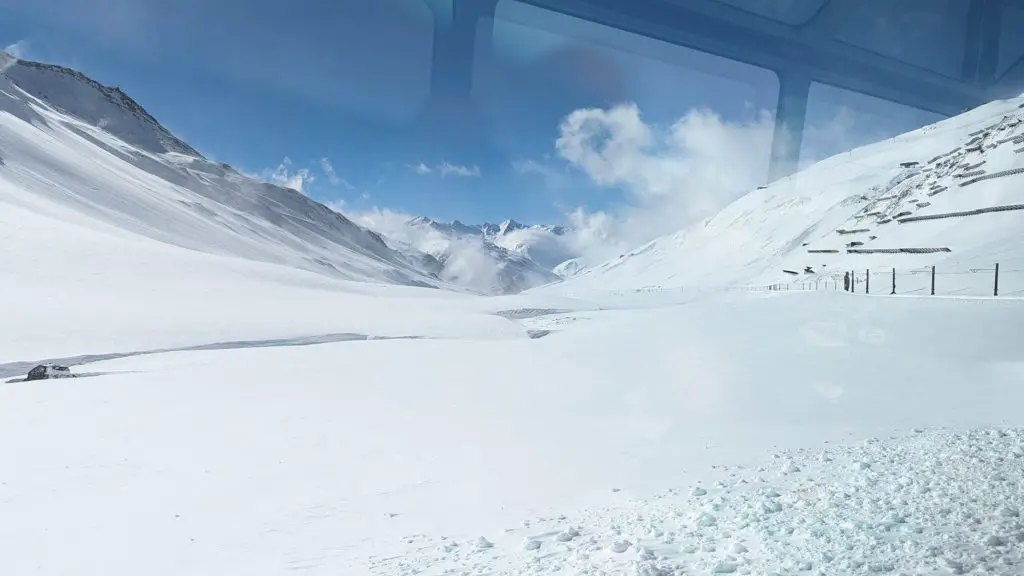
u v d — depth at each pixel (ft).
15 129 432.25
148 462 32.01
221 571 17.21
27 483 28.25
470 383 59.88
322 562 17.37
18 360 101.50
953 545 12.78
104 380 69.21
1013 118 257.75
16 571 17.95
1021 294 133.69
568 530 17.31
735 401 43.62
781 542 14.37
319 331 143.64
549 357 79.51
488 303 239.50
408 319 167.53
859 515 15.66
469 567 15.46
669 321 107.76
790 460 24.43
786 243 287.28
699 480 22.93
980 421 32.45
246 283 228.84
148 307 155.33
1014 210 209.77
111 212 383.86
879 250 243.81
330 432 38.55
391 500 23.86
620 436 33.91
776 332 84.07
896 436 28.35
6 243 196.95
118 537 20.74
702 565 13.39
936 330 72.64
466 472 27.63
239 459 32.27
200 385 63.05
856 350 66.54
